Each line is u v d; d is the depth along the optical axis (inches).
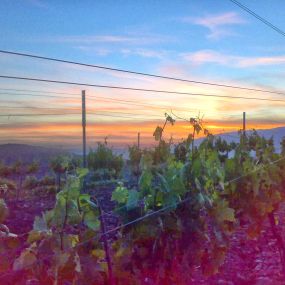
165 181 212.8
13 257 171.3
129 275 203.3
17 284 163.6
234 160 318.7
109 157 964.6
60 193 173.6
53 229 175.2
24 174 985.5
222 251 235.1
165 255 215.9
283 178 374.6
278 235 334.3
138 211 211.5
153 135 227.9
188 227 218.4
